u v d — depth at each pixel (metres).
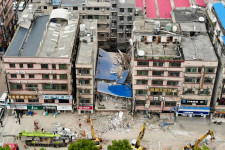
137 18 126.69
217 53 102.69
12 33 140.00
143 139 101.88
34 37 109.94
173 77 100.75
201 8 123.19
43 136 100.75
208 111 105.75
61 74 101.50
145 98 105.12
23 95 105.25
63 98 105.62
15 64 100.06
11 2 138.50
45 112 109.50
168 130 105.00
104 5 125.00
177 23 110.62
